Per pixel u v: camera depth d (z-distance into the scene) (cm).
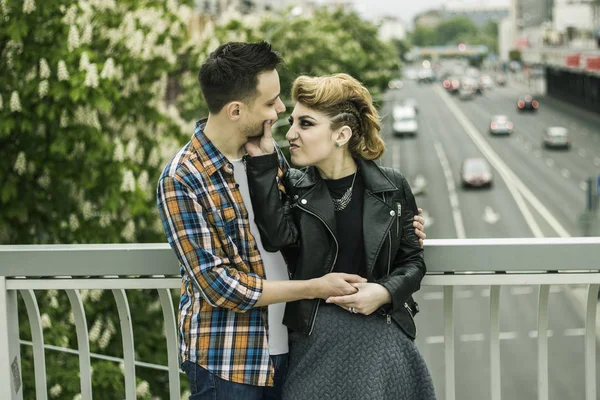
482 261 291
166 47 1220
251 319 264
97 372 877
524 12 17975
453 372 303
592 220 4034
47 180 1046
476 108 11019
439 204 5072
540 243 289
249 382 262
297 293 258
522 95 13088
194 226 256
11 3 1012
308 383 265
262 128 261
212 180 260
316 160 265
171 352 309
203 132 264
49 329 877
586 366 300
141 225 1175
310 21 3372
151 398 960
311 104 264
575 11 13238
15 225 1045
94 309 992
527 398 2223
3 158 1039
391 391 265
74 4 1055
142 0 1225
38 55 1029
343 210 270
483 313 3027
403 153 7075
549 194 5259
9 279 307
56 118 1030
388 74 5078
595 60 8631
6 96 1010
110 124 1201
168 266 295
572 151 7025
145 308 1062
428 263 293
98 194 1066
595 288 297
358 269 270
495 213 4778
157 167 1219
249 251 265
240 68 252
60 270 300
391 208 269
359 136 271
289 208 271
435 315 2914
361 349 265
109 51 1158
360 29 5219
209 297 256
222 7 6281
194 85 1483
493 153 7006
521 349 2620
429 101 12325
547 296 298
